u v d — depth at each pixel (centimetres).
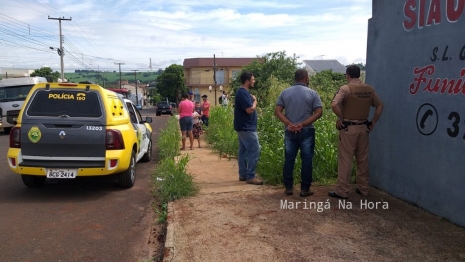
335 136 791
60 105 651
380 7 608
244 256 399
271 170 691
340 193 577
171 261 390
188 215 521
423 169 519
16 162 630
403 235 443
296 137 588
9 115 1791
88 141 634
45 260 420
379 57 612
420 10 520
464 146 451
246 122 663
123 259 428
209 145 1248
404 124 555
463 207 457
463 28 450
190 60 6253
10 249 446
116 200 649
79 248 454
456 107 461
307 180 593
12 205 611
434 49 495
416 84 529
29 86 1880
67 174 633
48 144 629
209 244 428
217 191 638
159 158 1044
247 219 501
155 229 520
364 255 396
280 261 387
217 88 6006
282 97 591
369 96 558
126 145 673
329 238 438
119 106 726
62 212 582
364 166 584
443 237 435
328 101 1197
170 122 1889
